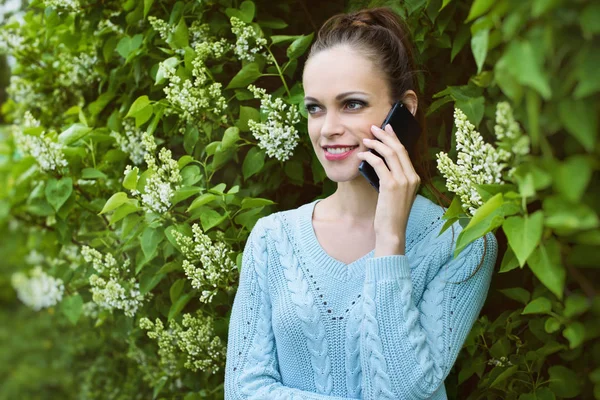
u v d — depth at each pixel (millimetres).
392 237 1418
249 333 1579
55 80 2918
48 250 2721
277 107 1864
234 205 2055
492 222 1157
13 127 2947
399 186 1429
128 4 2281
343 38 1505
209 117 2033
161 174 1942
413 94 1558
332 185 1997
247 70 1928
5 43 2869
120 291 2109
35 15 2947
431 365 1370
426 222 1548
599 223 979
